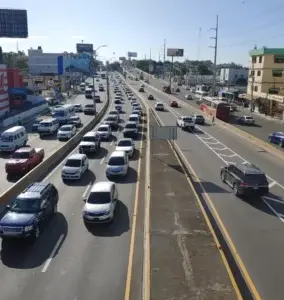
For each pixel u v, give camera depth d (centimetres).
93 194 2047
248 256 1628
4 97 6394
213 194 2477
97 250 1673
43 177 2867
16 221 1745
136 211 2144
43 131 4803
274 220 2050
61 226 1942
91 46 17488
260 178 2350
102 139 4434
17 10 9031
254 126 6116
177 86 16075
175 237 1664
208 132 5244
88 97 10075
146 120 6197
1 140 3825
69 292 1353
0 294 1348
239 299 1207
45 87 11344
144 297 1263
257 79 8981
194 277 1335
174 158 3278
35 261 1582
